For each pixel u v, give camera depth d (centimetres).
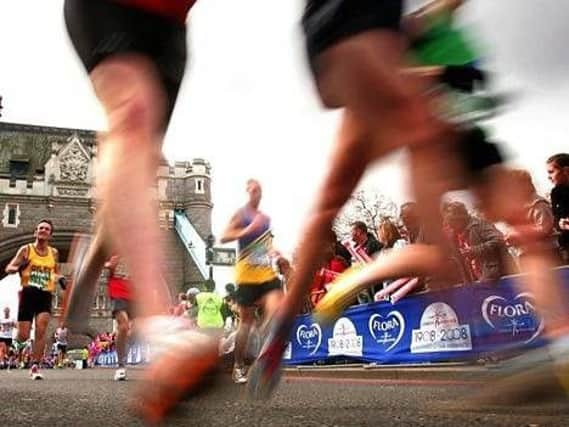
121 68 144
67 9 152
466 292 515
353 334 745
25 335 682
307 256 231
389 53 190
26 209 4509
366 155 209
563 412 198
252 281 567
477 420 200
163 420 129
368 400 330
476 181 208
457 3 194
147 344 127
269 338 241
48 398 364
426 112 193
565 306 207
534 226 214
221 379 127
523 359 204
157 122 145
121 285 751
